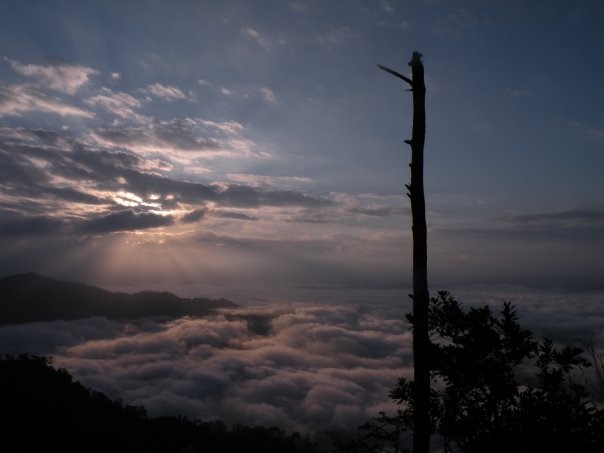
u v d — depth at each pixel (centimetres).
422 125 646
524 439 514
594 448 494
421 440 605
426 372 615
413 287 643
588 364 557
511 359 572
